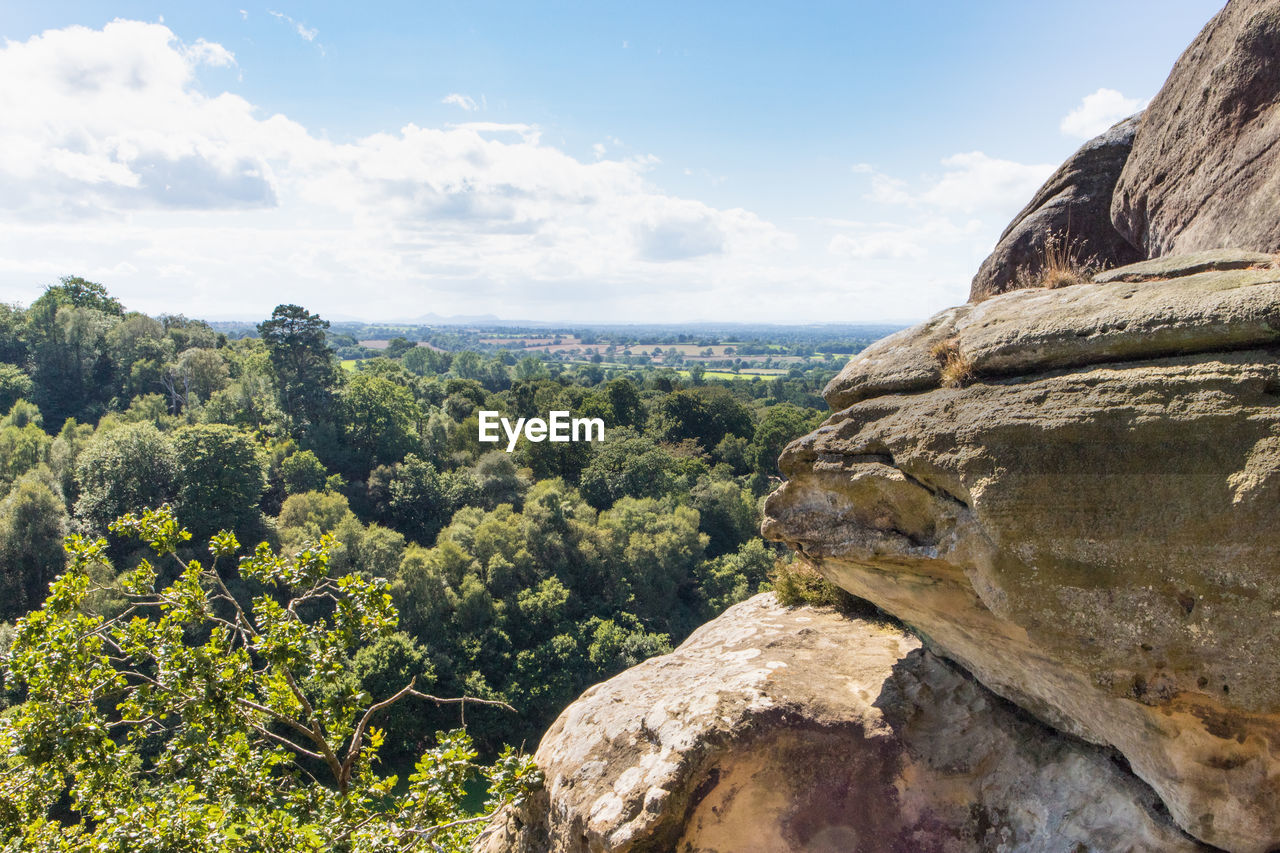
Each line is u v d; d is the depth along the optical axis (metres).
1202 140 6.42
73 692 6.54
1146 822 4.19
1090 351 4.04
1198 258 4.46
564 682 37.34
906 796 5.04
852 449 5.02
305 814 6.61
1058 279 5.78
